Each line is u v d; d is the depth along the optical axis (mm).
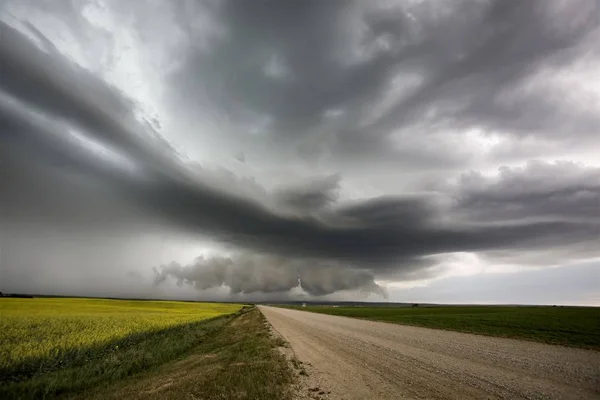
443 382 11195
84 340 21562
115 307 65375
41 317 36062
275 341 23703
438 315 54750
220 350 20641
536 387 10352
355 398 9898
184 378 12789
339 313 80312
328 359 16250
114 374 14047
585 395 9562
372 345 20734
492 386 10539
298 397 10094
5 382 13133
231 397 10008
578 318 36531
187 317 46875
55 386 11945
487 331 27094
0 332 25062
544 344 19562
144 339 24141
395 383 11320
